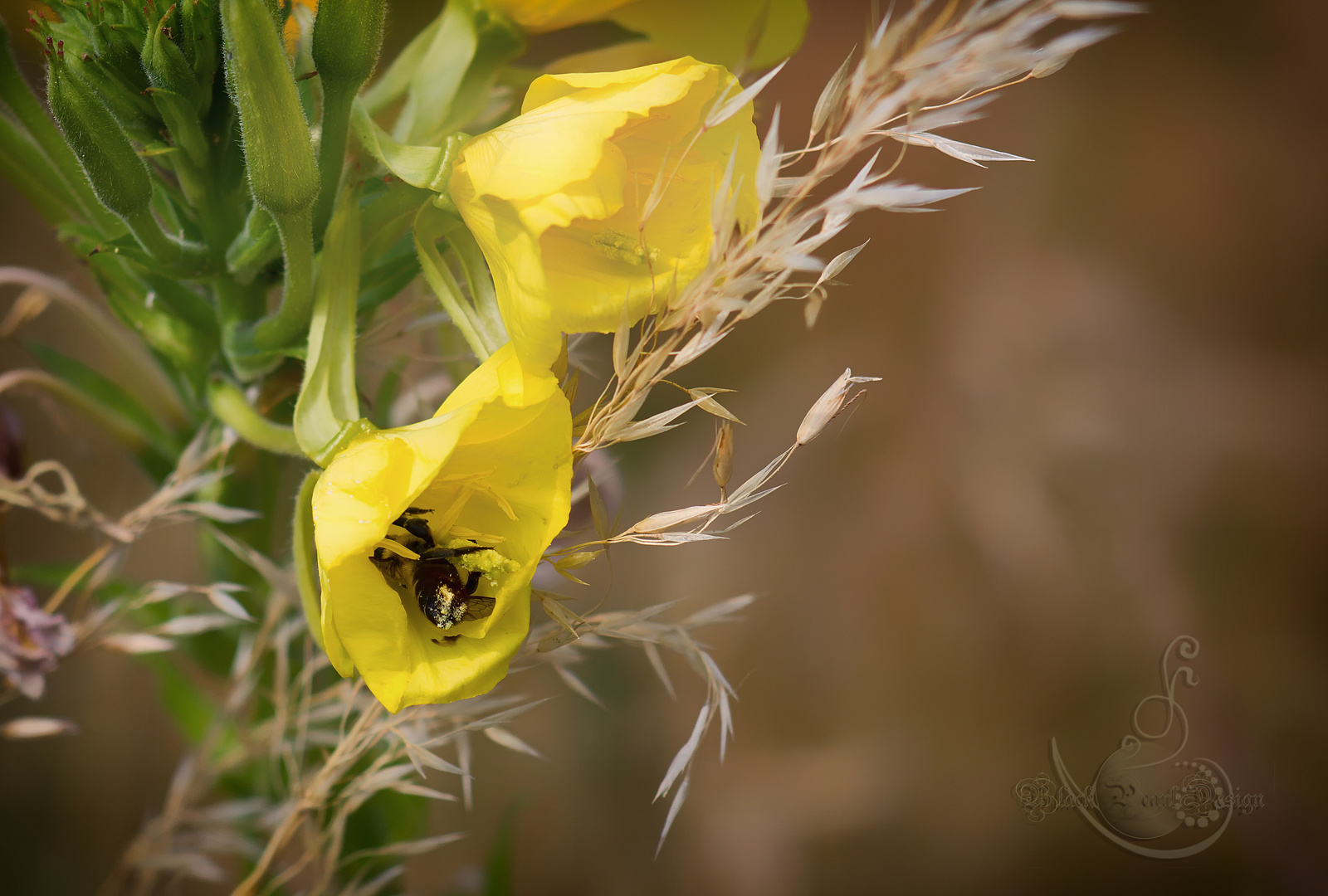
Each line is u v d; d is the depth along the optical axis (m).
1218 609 0.68
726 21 0.40
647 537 0.37
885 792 0.66
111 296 0.39
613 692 0.70
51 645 0.40
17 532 0.66
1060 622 0.68
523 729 0.69
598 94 0.36
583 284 0.36
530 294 0.36
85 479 0.66
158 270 0.38
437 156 0.37
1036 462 0.70
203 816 0.43
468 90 0.40
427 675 0.36
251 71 0.36
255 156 0.36
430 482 0.35
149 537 0.66
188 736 0.44
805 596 0.71
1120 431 0.71
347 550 0.35
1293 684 0.65
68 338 0.67
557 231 0.37
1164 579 0.68
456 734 0.39
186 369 0.40
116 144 0.37
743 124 0.37
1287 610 0.67
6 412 0.41
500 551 0.36
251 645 0.42
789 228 0.35
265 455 0.41
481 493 0.36
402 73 0.40
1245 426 0.71
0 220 0.68
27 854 0.63
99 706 0.65
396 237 0.38
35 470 0.40
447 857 0.66
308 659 0.40
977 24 0.35
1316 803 0.62
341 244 0.37
